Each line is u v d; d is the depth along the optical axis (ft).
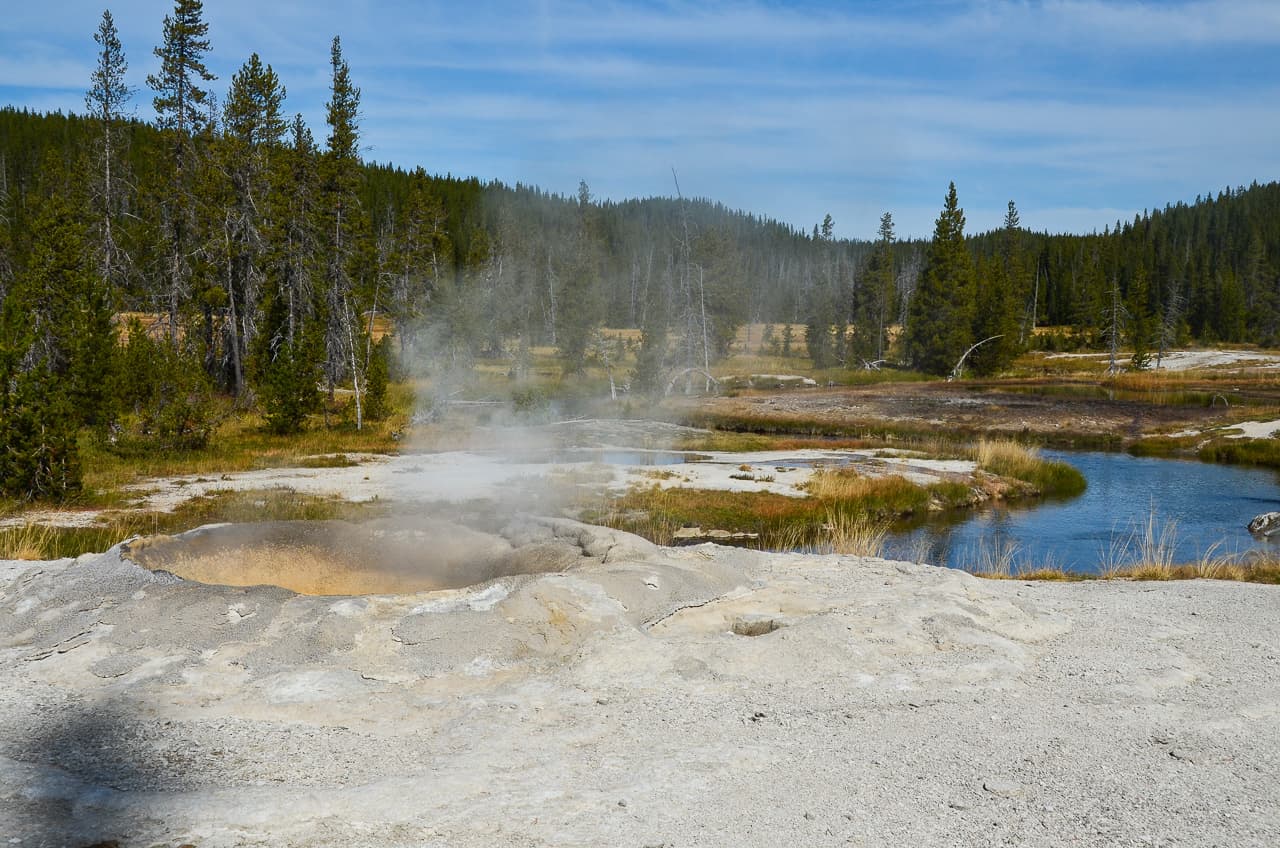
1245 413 118.11
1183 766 15.30
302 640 20.03
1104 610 25.91
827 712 17.53
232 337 119.24
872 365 205.36
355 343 112.98
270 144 132.46
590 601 22.17
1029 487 72.38
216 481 64.28
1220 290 302.66
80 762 15.05
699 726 16.75
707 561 28.27
